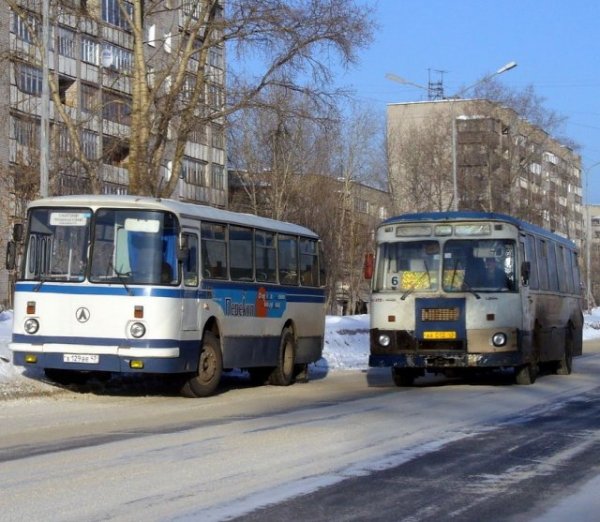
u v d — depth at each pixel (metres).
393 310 20.61
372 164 66.06
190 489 9.48
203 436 13.16
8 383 18.55
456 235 20.70
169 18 38.69
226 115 27.94
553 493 9.53
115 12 51.69
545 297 23.05
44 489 9.45
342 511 8.66
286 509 8.67
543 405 17.31
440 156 64.81
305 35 27.19
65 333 17.59
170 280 17.69
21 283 17.97
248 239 20.81
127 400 18.20
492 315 20.20
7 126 42.81
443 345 20.30
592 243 108.81
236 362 20.09
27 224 18.20
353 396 19.39
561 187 83.31
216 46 28.56
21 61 29.48
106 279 17.58
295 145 47.56
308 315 23.61
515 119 65.12
